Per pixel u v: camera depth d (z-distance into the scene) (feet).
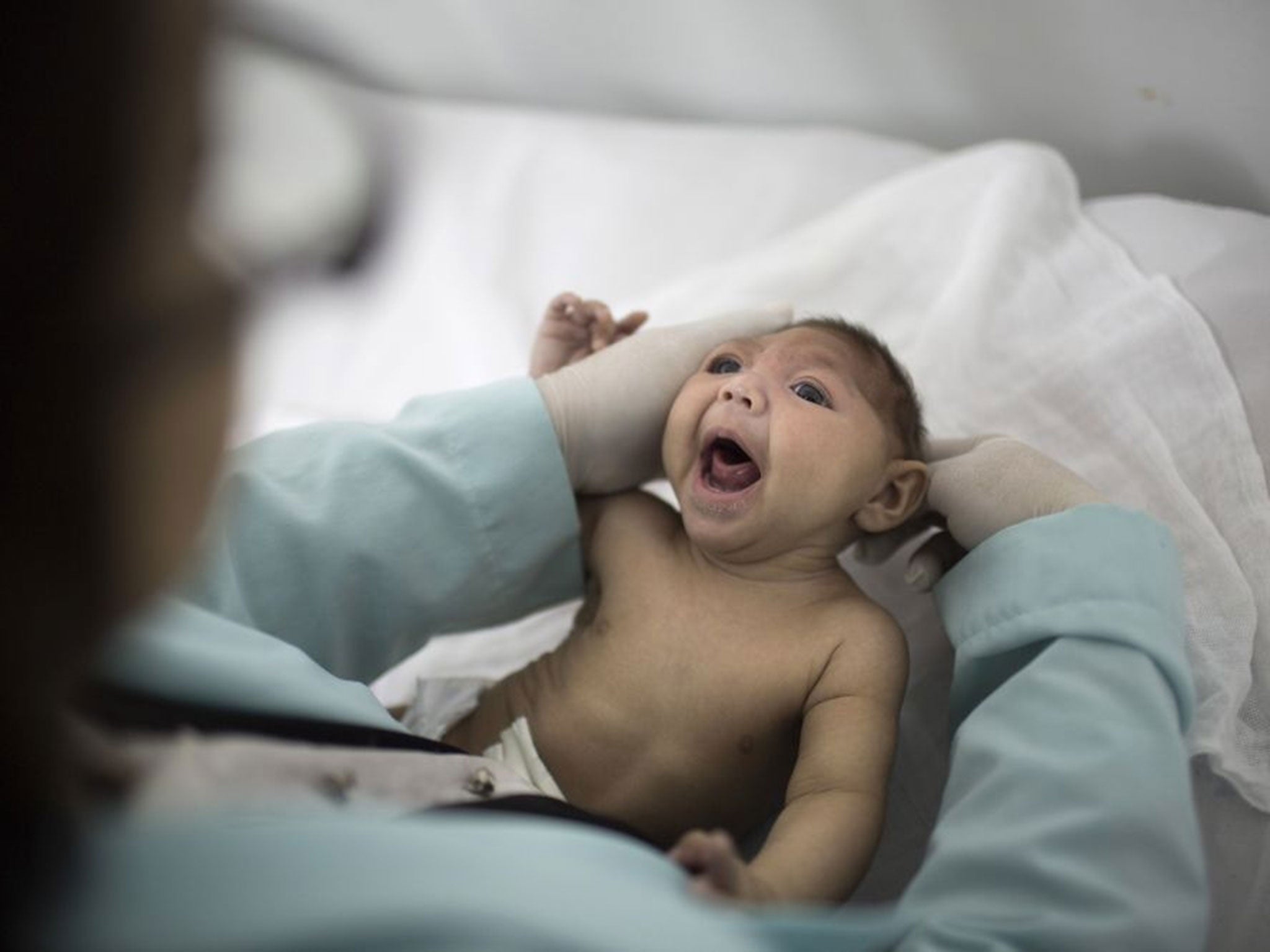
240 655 2.25
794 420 3.28
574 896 1.48
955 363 4.06
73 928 1.24
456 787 2.33
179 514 1.21
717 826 3.25
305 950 1.30
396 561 3.06
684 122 5.93
